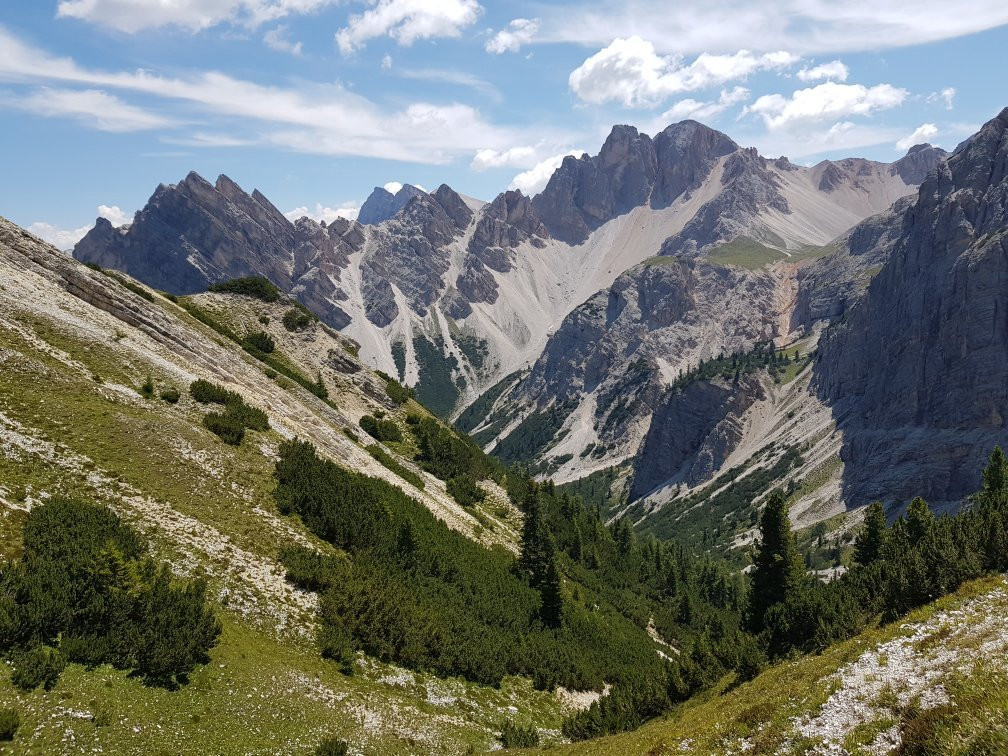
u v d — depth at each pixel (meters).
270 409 82.56
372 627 50.50
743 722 31.33
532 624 74.94
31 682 29.84
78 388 57.97
